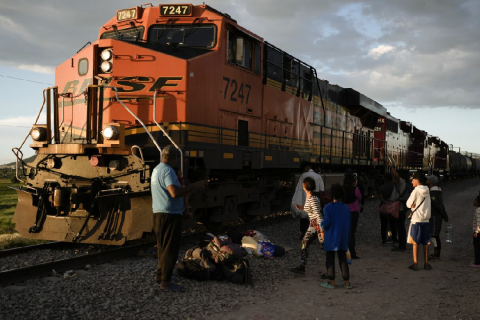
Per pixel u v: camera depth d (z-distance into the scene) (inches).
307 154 511.2
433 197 304.3
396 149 961.5
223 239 250.8
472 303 208.1
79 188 288.5
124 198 278.5
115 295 195.0
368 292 224.5
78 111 317.1
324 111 580.7
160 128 271.6
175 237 204.8
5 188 1033.5
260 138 399.2
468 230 454.6
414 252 277.7
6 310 171.2
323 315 187.3
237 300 202.1
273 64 423.8
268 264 275.3
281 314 186.7
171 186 198.4
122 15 357.1
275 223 446.9
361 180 647.8
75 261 246.7
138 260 268.1
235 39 358.3
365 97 729.6
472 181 1839.3
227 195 360.8
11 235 334.3
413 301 210.2
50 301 183.0
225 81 344.2
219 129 335.9
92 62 313.3
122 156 284.4
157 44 331.6
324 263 289.7
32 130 304.7
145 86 305.0
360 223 471.8
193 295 203.6
